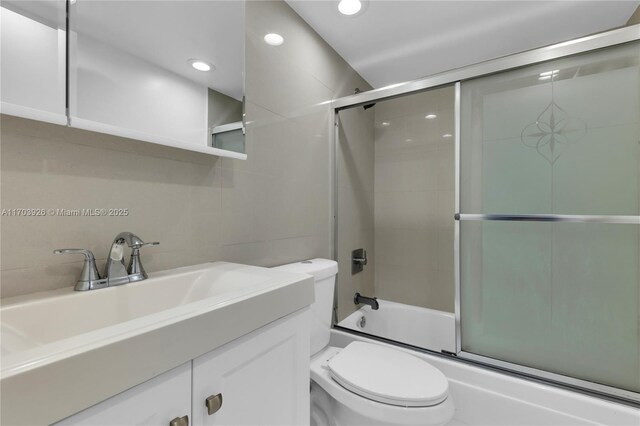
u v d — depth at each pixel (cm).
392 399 98
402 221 241
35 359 36
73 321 65
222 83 106
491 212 136
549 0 143
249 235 125
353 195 217
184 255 99
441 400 100
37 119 63
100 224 79
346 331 176
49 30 66
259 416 69
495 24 162
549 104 125
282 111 144
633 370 113
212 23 104
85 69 72
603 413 108
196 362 54
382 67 211
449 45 183
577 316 122
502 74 135
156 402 48
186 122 94
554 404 116
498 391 126
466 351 142
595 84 117
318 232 173
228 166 115
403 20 159
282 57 144
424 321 215
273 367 73
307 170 163
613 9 148
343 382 108
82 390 39
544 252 127
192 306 58
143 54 84
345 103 183
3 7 60
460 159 143
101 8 76
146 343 46
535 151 128
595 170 117
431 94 229
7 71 60
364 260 222
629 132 112
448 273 222
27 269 67
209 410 55
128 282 78
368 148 239
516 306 133
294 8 151
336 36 174
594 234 119
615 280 116
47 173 70
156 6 89
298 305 81
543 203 126
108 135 81
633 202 112
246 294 66
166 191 94
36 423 35
